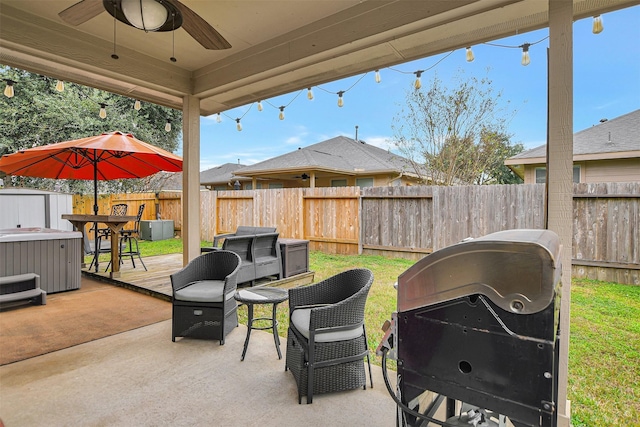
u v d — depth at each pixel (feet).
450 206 20.86
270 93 14.26
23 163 18.21
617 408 7.14
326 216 25.82
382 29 8.91
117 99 35.63
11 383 7.64
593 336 10.64
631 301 13.83
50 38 10.11
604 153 23.82
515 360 3.48
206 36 8.60
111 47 11.43
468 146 29.78
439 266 3.86
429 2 8.20
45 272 14.61
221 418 6.47
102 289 15.69
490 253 3.56
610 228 16.63
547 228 6.52
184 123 14.28
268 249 16.21
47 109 31.12
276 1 9.11
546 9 7.94
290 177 43.14
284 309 13.61
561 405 6.31
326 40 9.95
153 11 7.18
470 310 3.70
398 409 4.46
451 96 29.76
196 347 9.60
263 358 8.95
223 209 31.32
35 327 11.02
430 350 3.97
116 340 10.05
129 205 35.91
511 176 41.70
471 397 3.74
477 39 9.43
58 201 26.14
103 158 19.20
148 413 6.59
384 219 23.45
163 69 12.97
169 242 32.07
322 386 7.15
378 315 12.53
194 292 9.91
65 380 7.78
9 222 23.82
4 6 9.31
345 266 20.56
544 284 3.32
